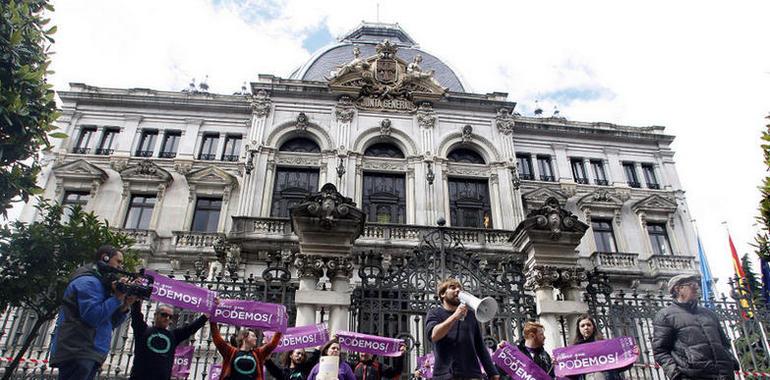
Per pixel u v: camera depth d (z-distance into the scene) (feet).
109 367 25.57
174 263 69.10
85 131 83.41
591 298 30.89
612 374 22.94
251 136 78.89
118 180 78.74
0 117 25.84
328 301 28.71
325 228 31.09
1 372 29.63
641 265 78.84
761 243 30.19
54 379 29.40
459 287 17.21
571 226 32.55
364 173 79.87
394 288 30.37
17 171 27.07
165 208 76.89
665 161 92.79
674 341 18.69
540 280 30.96
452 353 16.10
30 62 28.45
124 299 16.79
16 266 31.22
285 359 27.50
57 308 31.65
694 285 19.19
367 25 113.70
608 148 92.58
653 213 85.81
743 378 28.94
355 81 85.71
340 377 23.12
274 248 63.93
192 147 82.94
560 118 93.91
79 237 33.35
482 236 69.31
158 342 18.37
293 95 83.71
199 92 87.20
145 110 85.81
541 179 88.48
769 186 28.22
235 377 20.24
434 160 80.07
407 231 68.54
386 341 25.54
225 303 22.21
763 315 30.30
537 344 22.62
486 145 83.71
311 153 79.51
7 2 27.66
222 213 76.43
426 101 85.46
